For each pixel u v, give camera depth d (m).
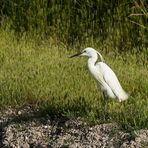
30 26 19.62
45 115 13.42
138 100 13.12
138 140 11.48
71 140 12.02
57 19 19.50
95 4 19.16
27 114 13.58
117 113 12.56
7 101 14.23
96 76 13.09
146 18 18.27
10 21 20.00
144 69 16.20
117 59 17.09
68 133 12.30
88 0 19.19
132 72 15.56
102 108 12.74
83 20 19.20
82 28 19.16
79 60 16.88
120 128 12.05
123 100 13.09
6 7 20.27
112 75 13.01
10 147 12.42
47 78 14.99
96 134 11.95
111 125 12.17
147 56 17.36
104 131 12.02
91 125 12.37
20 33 19.56
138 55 17.38
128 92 13.98
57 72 15.49
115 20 18.70
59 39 19.28
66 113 12.98
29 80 14.92
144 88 14.15
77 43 18.77
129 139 11.61
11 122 13.31
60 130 12.56
